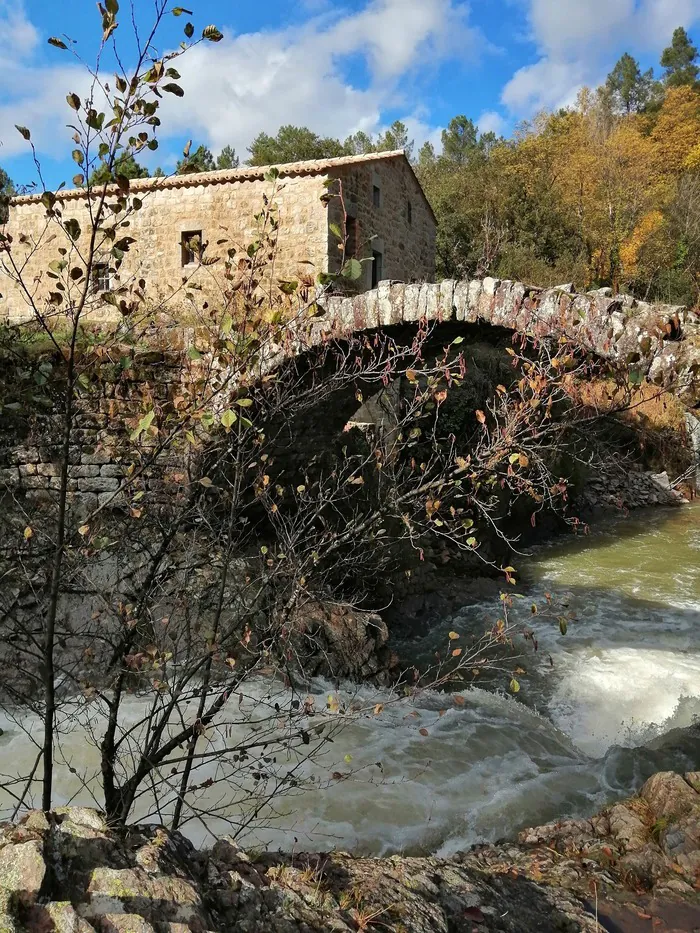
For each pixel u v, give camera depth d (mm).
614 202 29375
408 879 3295
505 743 7223
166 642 4465
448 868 3654
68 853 2219
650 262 29531
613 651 10000
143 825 2693
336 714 4570
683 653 9938
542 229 28078
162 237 14102
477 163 32031
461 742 7164
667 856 3889
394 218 16266
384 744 6961
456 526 4246
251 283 3764
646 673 9203
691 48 56000
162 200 14086
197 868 2590
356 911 2697
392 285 7145
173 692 3771
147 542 4359
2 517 6969
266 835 5254
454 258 25109
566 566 14570
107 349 3955
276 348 4891
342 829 5426
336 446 9805
